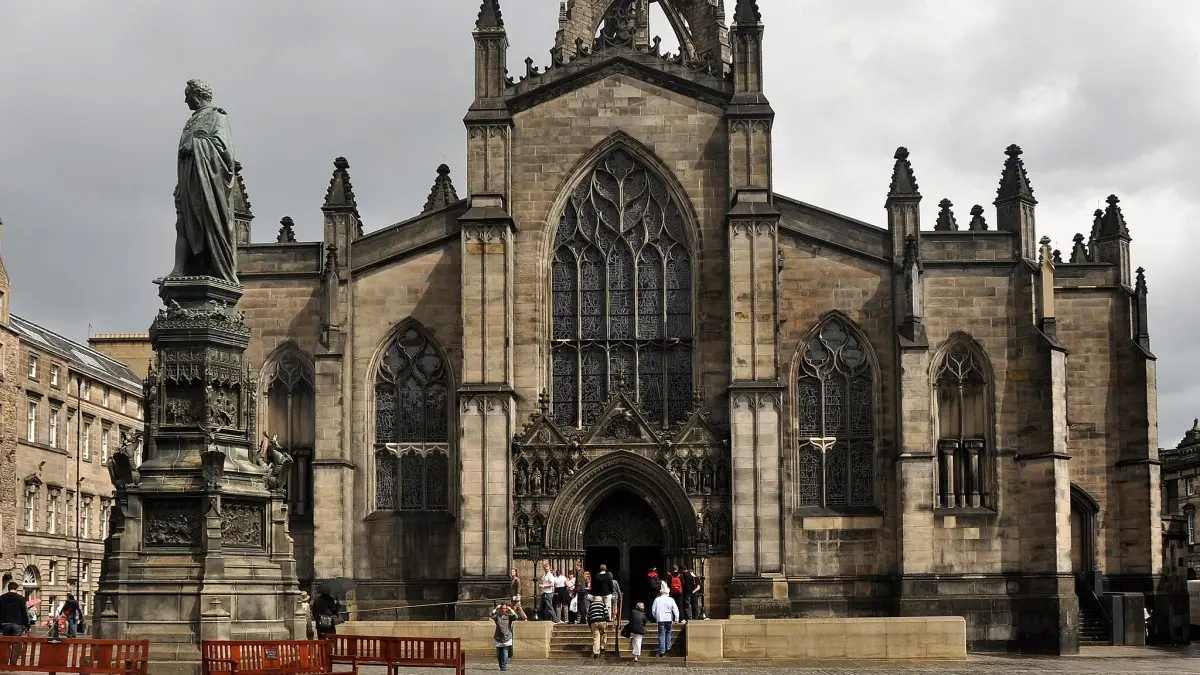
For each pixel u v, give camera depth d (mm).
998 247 73750
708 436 72062
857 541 72250
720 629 59844
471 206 73875
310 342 74938
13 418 105188
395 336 75062
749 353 71625
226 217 38312
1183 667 58875
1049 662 61969
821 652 59688
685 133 75438
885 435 72875
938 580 71125
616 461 72125
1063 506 71000
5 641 31609
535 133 75812
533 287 74812
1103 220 84375
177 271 38344
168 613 35188
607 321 75188
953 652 59844
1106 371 81000
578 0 109438
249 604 35969
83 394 121438
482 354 72312
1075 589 78188
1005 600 70875
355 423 74250
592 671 53812
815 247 74375
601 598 61906
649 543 73625
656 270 75625
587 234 75938
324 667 34562
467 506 71062
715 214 74875
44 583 110812
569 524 71875
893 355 73188
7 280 104938
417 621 66875
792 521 72500
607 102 75875
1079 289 81312
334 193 75188
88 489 122062
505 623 53031
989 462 72438
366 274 75375
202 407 37125
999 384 72938
